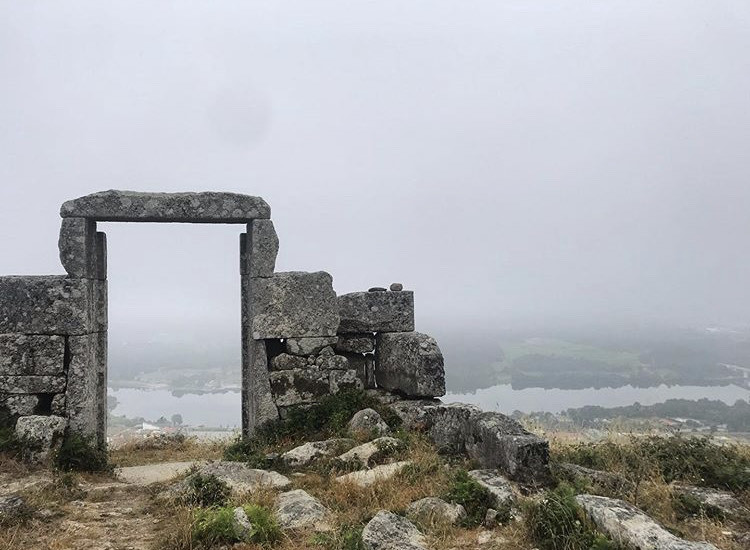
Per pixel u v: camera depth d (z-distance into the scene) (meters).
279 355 10.61
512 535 5.31
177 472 8.73
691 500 6.13
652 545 4.54
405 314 11.74
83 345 9.73
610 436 8.80
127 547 5.57
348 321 11.48
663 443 7.99
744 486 6.75
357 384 10.94
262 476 7.46
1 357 9.56
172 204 10.16
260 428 10.30
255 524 5.64
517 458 6.62
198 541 5.45
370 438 9.03
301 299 10.70
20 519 6.18
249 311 11.10
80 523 6.24
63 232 9.81
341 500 6.50
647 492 6.30
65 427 9.34
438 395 10.36
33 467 8.57
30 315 9.65
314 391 10.65
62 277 9.80
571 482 6.57
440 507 5.98
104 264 10.94
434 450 8.23
